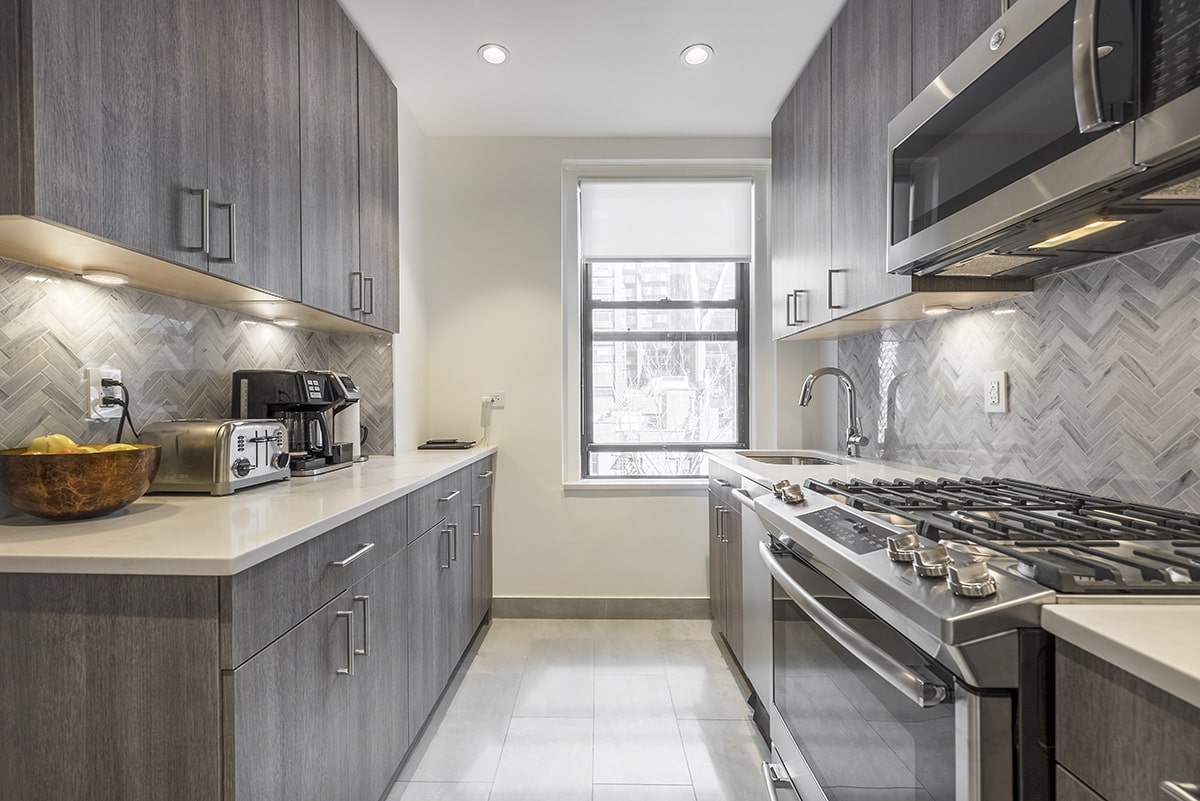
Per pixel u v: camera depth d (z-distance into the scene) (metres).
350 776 1.40
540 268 3.20
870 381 2.65
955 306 1.91
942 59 1.47
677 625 3.08
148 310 1.64
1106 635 0.65
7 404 1.28
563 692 2.36
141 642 0.96
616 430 3.35
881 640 1.05
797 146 2.59
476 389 3.21
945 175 1.33
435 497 2.09
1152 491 1.29
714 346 3.34
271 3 1.61
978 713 0.77
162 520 1.22
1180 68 0.77
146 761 0.96
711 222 3.30
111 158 1.08
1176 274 1.23
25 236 1.05
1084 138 0.93
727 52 2.40
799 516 1.44
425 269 3.18
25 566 0.95
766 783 1.72
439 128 3.10
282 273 1.67
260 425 1.68
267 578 1.06
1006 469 1.76
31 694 0.97
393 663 1.69
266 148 1.58
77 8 1.01
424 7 2.10
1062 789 0.74
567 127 3.09
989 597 0.79
